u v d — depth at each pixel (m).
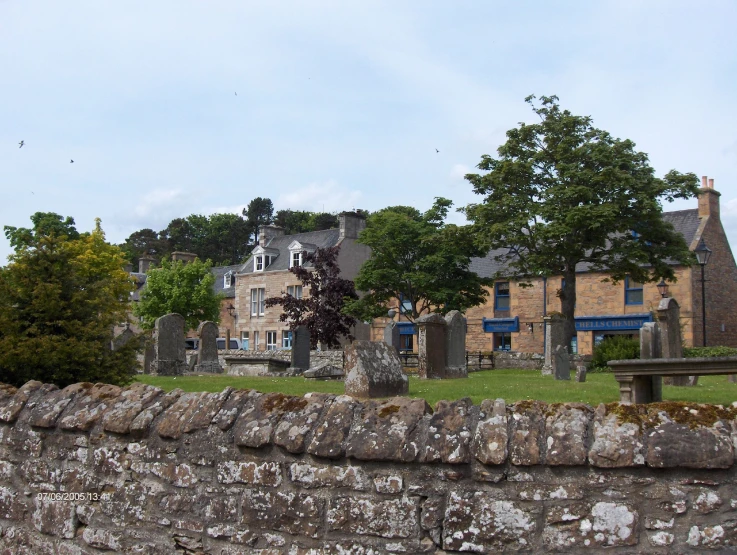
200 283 55.06
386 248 40.84
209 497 5.29
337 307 42.12
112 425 5.87
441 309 40.12
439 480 4.46
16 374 9.63
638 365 8.80
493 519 4.28
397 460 4.55
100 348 10.36
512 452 4.27
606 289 44.19
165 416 5.71
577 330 44.97
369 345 12.34
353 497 4.69
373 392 11.86
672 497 3.96
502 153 34.75
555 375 20.98
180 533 5.36
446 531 4.38
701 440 3.92
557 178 33.31
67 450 6.20
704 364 8.31
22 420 6.62
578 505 4.13
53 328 10.05
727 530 3.82
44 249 10.40
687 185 31.17
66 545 6.01
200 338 25.98
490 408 4.56
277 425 5.09
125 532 5.66
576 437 4.18
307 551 4.78
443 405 4.70
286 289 58.47
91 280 11.33
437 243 38.56
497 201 34.09
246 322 61.00
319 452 4.77
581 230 31.92
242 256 105.31
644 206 30.73
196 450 5.41
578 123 33.03
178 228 107.62
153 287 54.06
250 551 5.01
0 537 6.54
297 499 4.88
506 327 47.75
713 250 42.97
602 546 4.05
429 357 19.83
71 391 6.58
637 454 4.00
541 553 4.15
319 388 13.92
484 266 49.78
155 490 5.57
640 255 31.17
